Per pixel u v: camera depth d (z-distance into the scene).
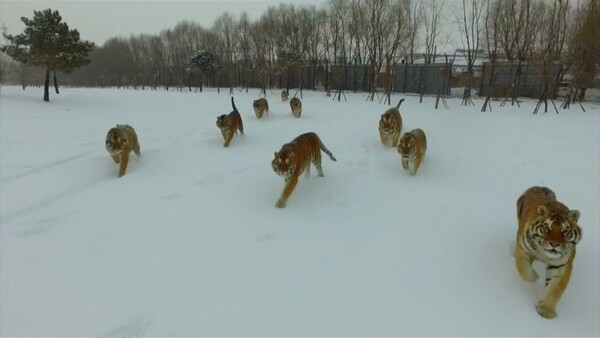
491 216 5.47
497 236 4.91
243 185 7.05
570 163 7.64
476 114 15.74
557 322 3.48
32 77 65.69
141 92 37.97
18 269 4.29
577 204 5.68
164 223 5.50
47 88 21.97
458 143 9.70
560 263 3.46
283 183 7.05
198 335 3.32
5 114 15.73
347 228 5.28
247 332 3.36
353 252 4.66
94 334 3.32
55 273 4.22
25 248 4.76
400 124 9.73
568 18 27.22
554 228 3.32
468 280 4.07
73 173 7.73
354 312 3.61
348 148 9.54
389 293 3.88
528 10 28.84
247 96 30.67
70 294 3.86
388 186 6.81
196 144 10.65
